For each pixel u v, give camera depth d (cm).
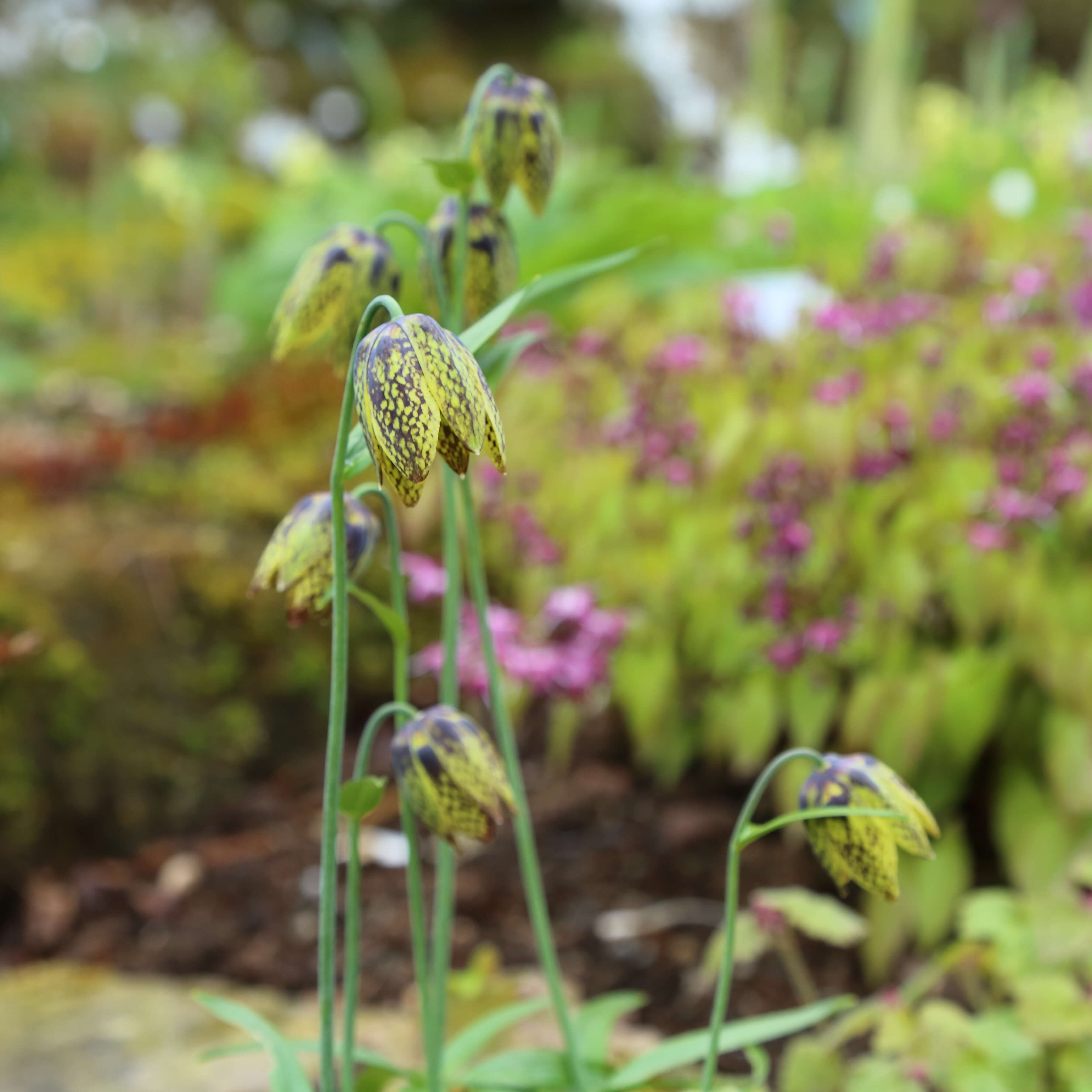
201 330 305
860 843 67
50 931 107
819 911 83
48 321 312
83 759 118
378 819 121
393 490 69
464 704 140
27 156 396
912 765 94
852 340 115
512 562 136
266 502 154
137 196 332
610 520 118
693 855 109
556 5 584
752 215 204
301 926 105
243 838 121
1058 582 102
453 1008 89
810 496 105
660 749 118
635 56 466
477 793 68
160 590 128
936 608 105
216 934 105
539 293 72
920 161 251
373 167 280
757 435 112
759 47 302
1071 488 96
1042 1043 80
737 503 113
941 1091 81
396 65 562
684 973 95
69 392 246
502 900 106
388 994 96
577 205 244
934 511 103
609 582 118
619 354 136
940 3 471
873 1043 80
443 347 62
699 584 111
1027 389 100
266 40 571
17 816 113
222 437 180
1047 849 94
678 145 369
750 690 106
